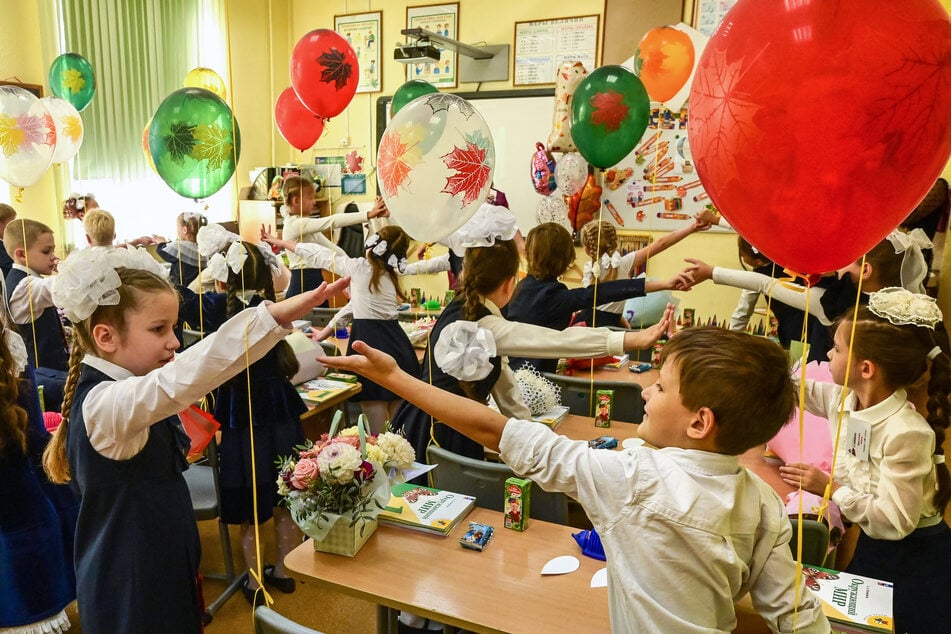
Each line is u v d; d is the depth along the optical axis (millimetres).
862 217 930
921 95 840
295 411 2377
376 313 3367
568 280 5203
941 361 1519
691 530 979
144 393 1197
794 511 1719
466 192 1738
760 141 909
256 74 6176
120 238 5059
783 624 1035
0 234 3418
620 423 2377
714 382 992
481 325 1970
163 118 2027
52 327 2988
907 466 1474
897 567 1550
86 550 1323
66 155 3225
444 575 1403
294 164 6027
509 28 5492
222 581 2523
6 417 1650
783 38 863
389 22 5930
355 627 2258
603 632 1213
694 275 2621
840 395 1728
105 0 4781
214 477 2240
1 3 4156
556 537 1574
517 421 1124
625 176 5250
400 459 1616
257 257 2418
